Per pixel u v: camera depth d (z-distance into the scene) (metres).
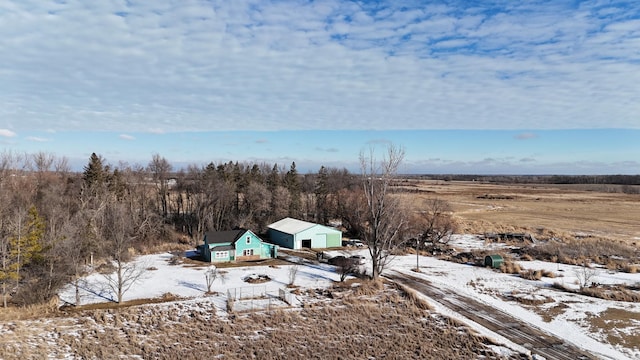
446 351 26.91
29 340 26.97
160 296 35.84
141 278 41.03
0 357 24.41
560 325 31.00
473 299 36.78
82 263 43.97
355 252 56.12
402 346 27.53
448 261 52.12
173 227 67.94
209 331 29.17
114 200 57.62
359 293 37.16
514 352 26.58
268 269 45.97
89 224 46.69
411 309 33.75
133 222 58.28
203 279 41.22
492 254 50.22
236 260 50.44
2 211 45.78
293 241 57.97
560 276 44.03
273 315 32.00
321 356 26.17
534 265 49.19
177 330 29.20
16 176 71.62
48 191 61.53
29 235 38.06
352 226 70.81
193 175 85.00
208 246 49.91
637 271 45.84
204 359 25.48
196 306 33.59
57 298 33.91
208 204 67.44
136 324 30.05
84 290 37.03
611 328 30.36
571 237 65.56
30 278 36.03
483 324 31.20
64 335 27.83
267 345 27.23
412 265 49.41
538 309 34.38
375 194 47.66
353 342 28.14
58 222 48.16
